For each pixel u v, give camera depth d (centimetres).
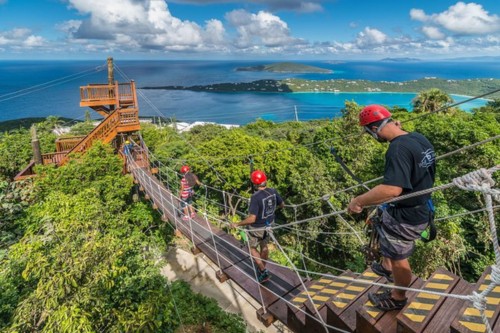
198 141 3881
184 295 1160
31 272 536
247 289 493
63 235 609
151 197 1101
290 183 2108
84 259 530
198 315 1049
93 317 543
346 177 1756
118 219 1059
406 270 246
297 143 3362
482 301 182
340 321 283
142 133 2955
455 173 1358
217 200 2298
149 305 622
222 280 549
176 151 2686
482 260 1211
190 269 1430
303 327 360
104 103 1678
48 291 490
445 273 293
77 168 1255
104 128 1563
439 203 1206
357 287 321
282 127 5553
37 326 483
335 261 1784
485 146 1267
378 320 250
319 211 1728
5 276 600
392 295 261
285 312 430
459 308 241
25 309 482
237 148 2266
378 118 229
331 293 358
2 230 920
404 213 229
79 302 498
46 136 1884
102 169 1327
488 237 1193
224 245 670
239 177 2125
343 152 1920
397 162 210
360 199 230
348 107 2177
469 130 1298
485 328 204
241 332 1024
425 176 218
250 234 486
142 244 1105
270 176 2216
